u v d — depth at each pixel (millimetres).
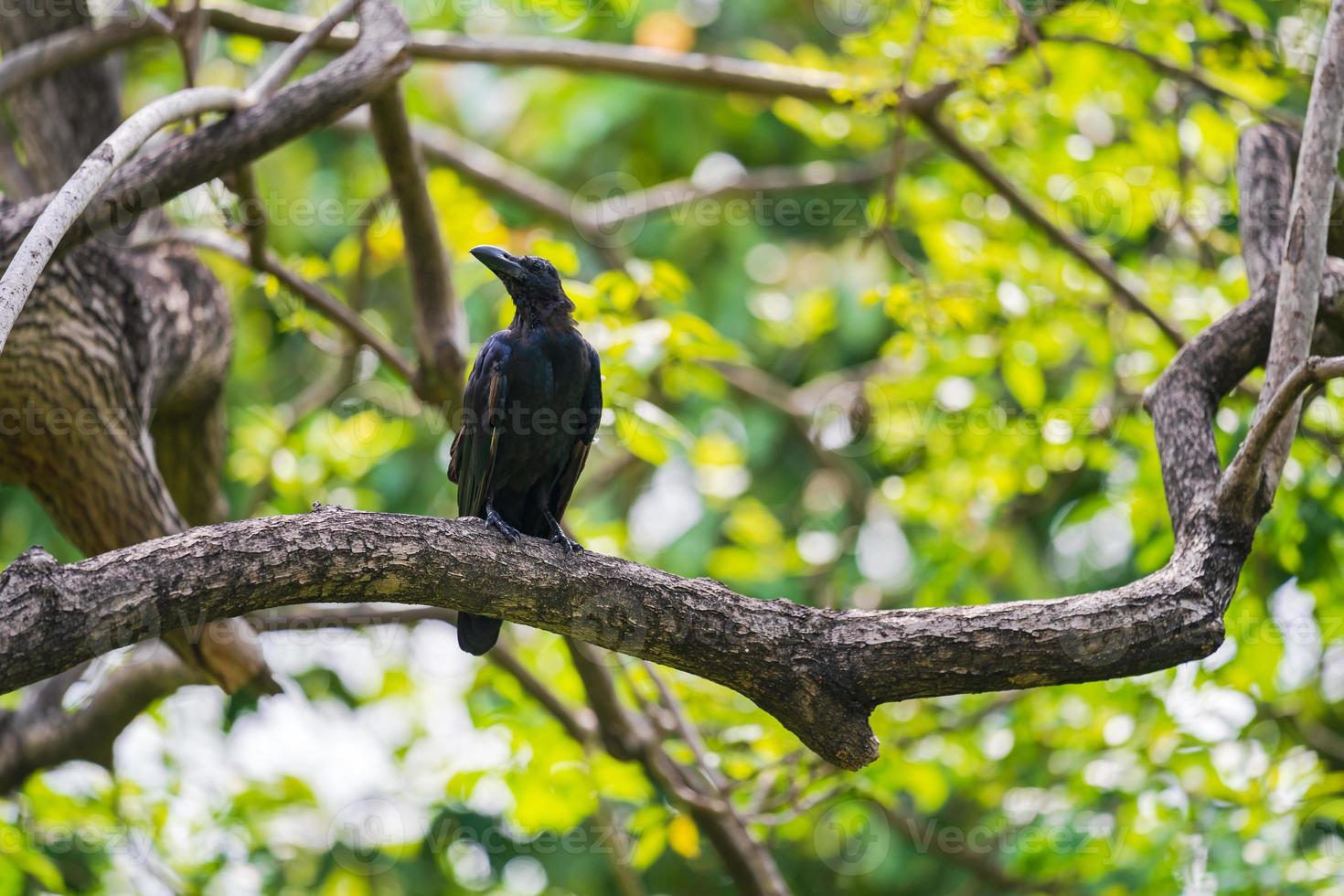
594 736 11289
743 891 10297
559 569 6211
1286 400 5980
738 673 6246
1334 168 6676
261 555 5516
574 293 10055
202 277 9906
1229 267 12719
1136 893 10414
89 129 10406
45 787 11203
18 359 7824
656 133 18234
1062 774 12125
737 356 10188
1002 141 13031
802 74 12031
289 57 8641
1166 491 6875
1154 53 11375
